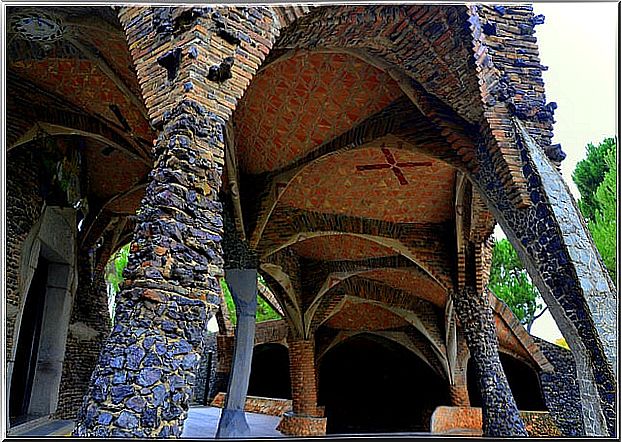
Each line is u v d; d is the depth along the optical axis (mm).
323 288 14414
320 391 21797
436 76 7094
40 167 9078
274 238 11477
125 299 3617
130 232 14125
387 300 15828
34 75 8094
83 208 11555
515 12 7816
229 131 9102
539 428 13422
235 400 9047
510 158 7027
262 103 8867
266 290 18031
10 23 6391
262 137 9672
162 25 4652
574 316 6332
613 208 12617
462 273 11359
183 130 4109
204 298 3793
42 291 10312
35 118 8367
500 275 21328
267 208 10156
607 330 6070
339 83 8211
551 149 7160
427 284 14859
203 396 18891
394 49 6828
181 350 3547
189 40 4453
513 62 7547
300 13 5336
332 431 19375
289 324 14586
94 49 7145
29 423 8664
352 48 7051
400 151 10156
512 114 7227
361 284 15750
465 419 14273
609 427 5766
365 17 6117
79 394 11805
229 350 18266
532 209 6848
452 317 15609
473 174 7840
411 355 19938
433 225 12164
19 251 8383
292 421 12727
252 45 4797
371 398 21562
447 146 8102
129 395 3270
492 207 7512
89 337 12461
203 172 4113
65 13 6199
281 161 10086
